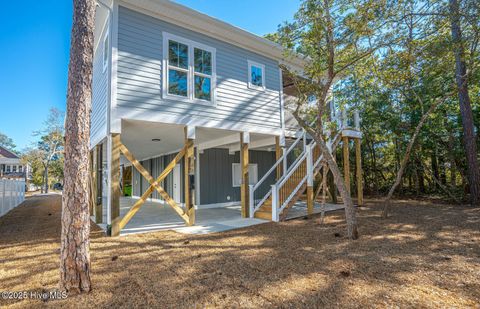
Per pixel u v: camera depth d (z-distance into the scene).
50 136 27.80
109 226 5.79
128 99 5.94
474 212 7.84
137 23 6.19
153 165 14.96
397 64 7.03
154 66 6.36
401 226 6.12
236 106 7.95
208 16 6.90
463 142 10.45
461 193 11.05
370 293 2.79
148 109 6.19
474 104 10.55
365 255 4.07
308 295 2.78
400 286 2.95
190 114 6.89
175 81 6.71
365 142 13.91
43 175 29.33
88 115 3.07
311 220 7.32
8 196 10.93
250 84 8.38
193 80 7.00
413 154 11.91
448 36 7.07
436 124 10.72
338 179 5.40
